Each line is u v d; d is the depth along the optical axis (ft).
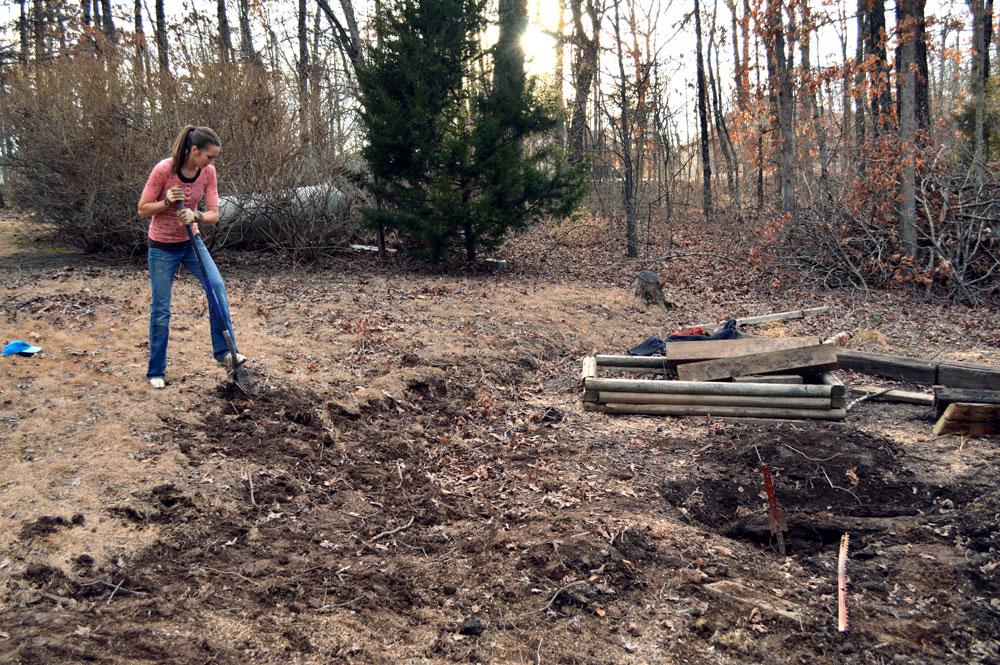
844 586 13.16
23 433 14.75
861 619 12.39
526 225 39.58
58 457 14.12
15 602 10.23
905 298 36.40
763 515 15.69
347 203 39.58
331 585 12.10
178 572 11.75
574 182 39.83
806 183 43.80
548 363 24.99
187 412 16.74
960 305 35.22
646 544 14.06
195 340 21.40
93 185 33.58
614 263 44.52
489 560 13.34
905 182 37.86
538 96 39.17
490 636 11.45
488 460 17.62
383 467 16.61
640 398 20.47
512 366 23.81
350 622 11.26
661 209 67.21
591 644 11.46
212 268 17.87
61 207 34.19
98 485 13.41
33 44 58.90
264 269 35.81
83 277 29.35
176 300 26.11
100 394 16.85
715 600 12.71
